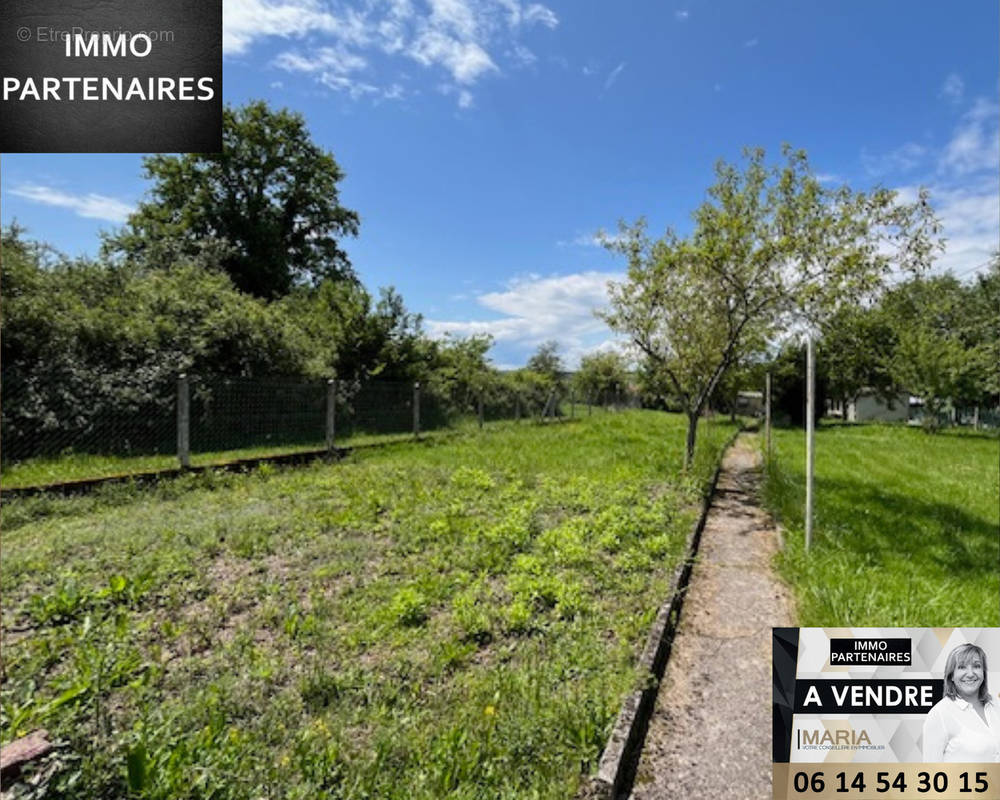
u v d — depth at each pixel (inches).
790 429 1133.1
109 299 442.6
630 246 397.4
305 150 1211.2
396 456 473.7
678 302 406.0
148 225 1085.1
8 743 71.1
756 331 420.8
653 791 93.0
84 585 156.2
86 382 359.9
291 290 1099.9
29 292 378.9
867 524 277.6
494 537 214.5
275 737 94.1
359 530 229.0
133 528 214.8
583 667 123.1
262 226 1090.1
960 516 306.3
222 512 251.3
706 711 116.9
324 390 496.4
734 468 519.2
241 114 1140.5
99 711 91.5
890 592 177.2
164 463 340.5
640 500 297.9
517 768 89.0
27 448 326.3
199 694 103.4
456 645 128.7
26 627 133.9
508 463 426.9
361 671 117.1
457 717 101.8
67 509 243.4
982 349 1015.6
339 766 86.4
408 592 150.7
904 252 319.6
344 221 1289.4
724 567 215.6
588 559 195.9
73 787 69.8
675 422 1036.5
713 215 362.6
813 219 331.0
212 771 79.6
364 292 716.7
